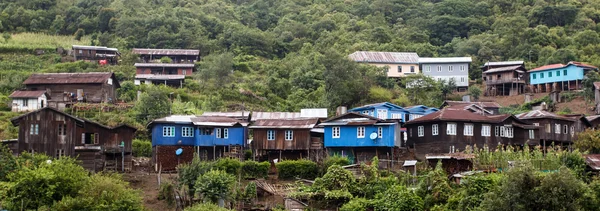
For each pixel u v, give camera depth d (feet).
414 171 224.74
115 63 476.13
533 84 406.21
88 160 233.55
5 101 348.59
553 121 273.13
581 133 264.11
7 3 581.94
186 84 417.08
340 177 208.44
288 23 573.33
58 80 353.72
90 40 531.50
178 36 522.47
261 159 256.11
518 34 501.97
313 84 399.65
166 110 322.34
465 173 212.43
